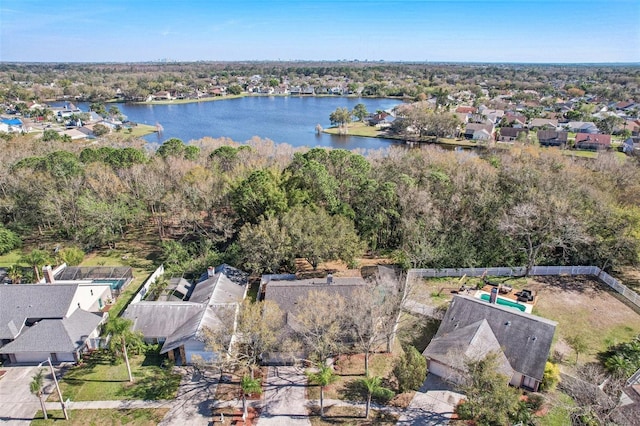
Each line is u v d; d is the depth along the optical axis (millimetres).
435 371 38594
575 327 45156
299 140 159750
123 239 70125
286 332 40094
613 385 34000
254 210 60438
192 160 86438
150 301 46281
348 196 69062
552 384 35625
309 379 38062
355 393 36500
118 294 53031
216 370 39188
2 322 42594
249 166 80250
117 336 36969
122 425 33344
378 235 65375
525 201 60406
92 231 63406
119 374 39031
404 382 35719
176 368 39844
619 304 49656
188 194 65938
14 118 187750
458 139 161000
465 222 62062
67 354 40719
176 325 43062
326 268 58625
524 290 50344
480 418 31812
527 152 100000
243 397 33969
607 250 55062
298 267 59094
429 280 55438
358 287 43844
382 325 40406
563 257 58344
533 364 36312
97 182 69125
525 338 38062
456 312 42969
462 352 35656
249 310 37375
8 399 36062
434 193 65688
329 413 34344
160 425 33312
